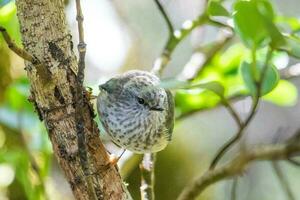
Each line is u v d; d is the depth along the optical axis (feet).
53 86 24.66
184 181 54.95
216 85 25.50
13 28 32.27
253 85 24.63
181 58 57.57
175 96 35.70
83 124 23.50
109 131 32.60
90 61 52.31
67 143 24.99
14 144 42.86
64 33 24.85
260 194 55.01
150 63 55.93
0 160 35.83
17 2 24.52
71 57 25.03
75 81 24.94
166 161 55.26
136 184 50.44
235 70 35.53
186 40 57.93
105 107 32.01
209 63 37.29
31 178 37.99
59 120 24.89
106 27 54.08
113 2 55.62
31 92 25.31
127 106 31.81
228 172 31.48
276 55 30.91
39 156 39.01
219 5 27.86
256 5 22.26
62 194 48.11
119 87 32.04
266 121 57.67
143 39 56.34
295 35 28.66
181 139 56.90
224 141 59.21
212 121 60.23
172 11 56.70
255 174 55.88
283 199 54.29
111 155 26.53
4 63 43.52
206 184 31.83
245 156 31.60
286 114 57.67
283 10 58.23
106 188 25.62
